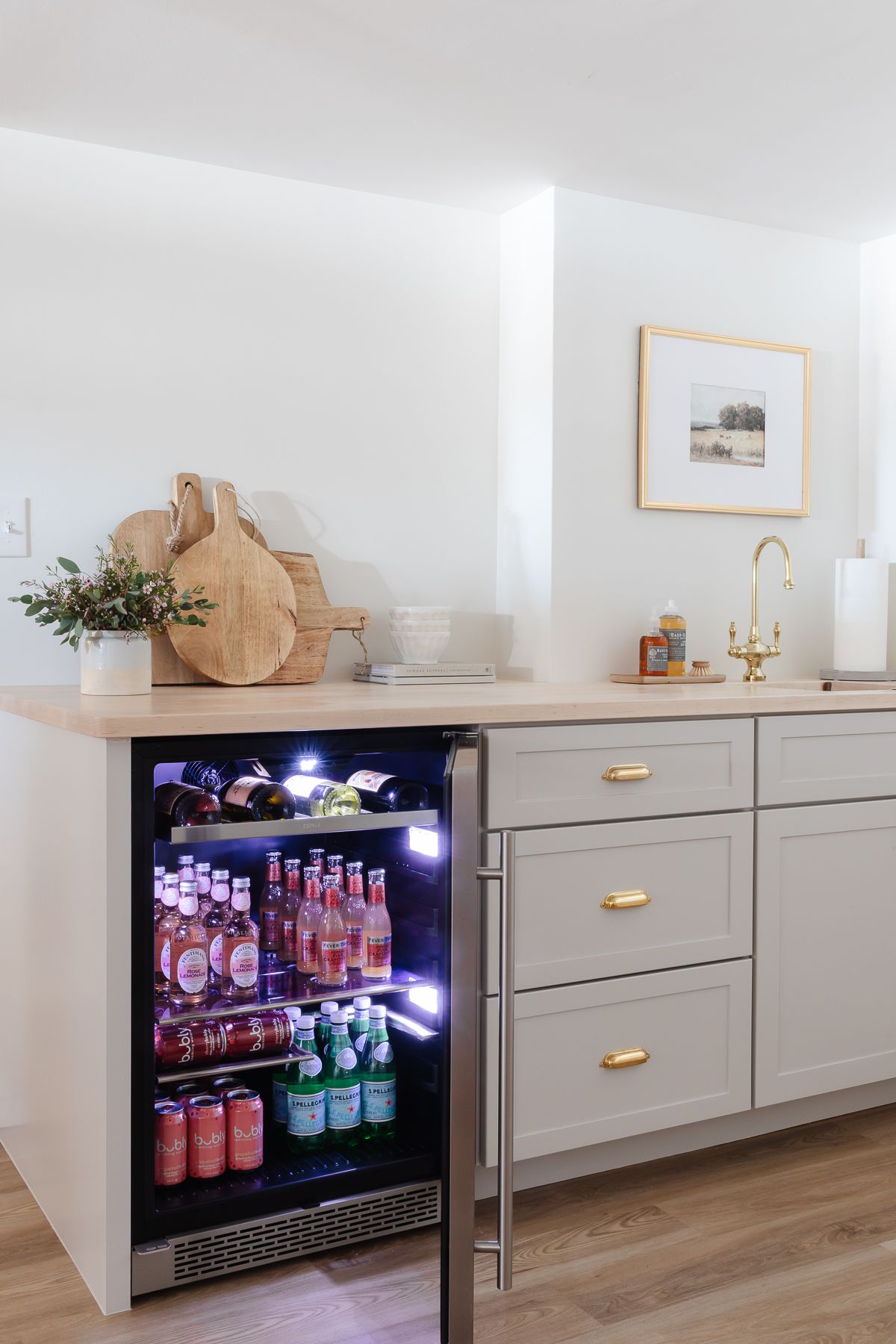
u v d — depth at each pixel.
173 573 2.40
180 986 1.90
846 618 3.01
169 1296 1.77
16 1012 2.20
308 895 2.08
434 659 2.70
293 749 1.83
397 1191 1.96
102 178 2.47
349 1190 1.93
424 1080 2.08
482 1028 1.99
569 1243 1.94
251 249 2.62
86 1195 1.77
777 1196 2.11
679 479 2.91
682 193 2.78
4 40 2.03
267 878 2.15
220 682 2.45
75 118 2.33
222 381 2.59
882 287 3.14
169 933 1.95
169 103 2.28
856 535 3.22
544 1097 2.05
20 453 2.40
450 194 2.77
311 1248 1.89
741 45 2.08
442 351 2.85
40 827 2.00
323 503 2.71
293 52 2.09
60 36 2.02
